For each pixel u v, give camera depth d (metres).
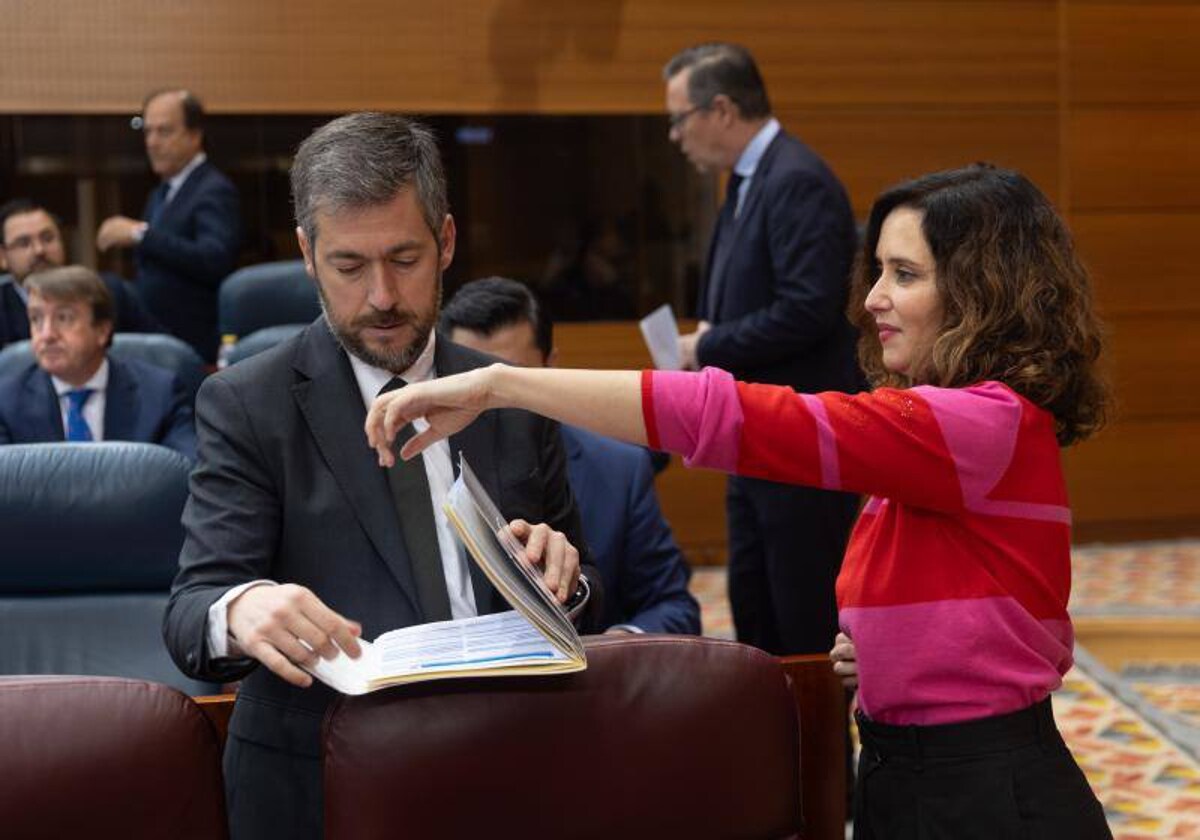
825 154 6.71
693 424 1.58
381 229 1.70
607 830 1.58
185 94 5.87
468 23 6.41
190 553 1.71
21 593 2.60
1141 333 7.12
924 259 1.73
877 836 1.73
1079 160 6.97
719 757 1.61
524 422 1.90
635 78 6.54
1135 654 5.04
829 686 1.99
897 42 6.72
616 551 2.87
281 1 6.30
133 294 5.54
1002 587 1.65
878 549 1.72
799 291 3.72
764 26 6.61
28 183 6.23
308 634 1.48
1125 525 7.15
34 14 6.16
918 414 1.60
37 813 1.43
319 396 1.79
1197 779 3.84
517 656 1.54
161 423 4.28
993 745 1.65
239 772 1.76
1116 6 6.93
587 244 6.59
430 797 1.53
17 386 4.27
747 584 3.83
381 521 1.77
